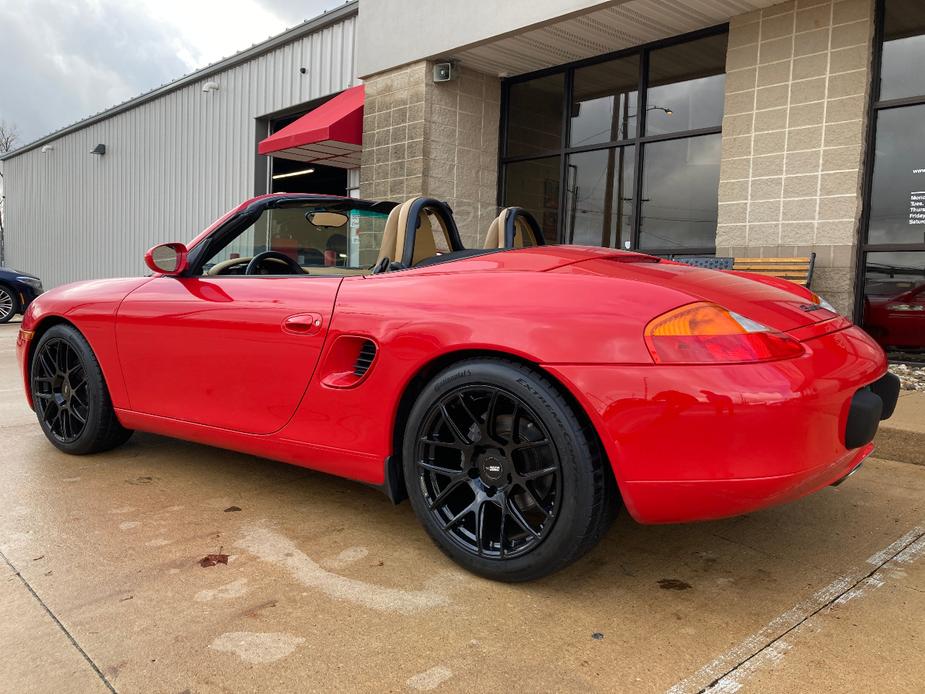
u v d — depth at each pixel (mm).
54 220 21188
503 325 1878
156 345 2742
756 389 1646
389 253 2576
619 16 6340
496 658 1586
